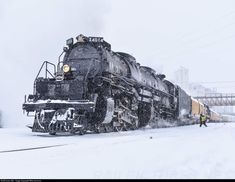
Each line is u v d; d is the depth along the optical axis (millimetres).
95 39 14156
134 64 17219
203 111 37844
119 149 7434
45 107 12031
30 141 9375
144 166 5145
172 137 11297
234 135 12766
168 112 23031
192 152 6930
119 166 5168
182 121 27812
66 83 12539
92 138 10422
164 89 22531
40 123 11977
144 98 17562
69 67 13461
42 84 12961
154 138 10695
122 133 13203
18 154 6715
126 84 15242
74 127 11508
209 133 14250
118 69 14812
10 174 4641
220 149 7527
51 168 5102
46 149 7484
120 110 14570
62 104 11922
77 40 14312
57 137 10797
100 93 13188
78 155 6488
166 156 6285
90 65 12852
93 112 12930
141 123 18141
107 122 13141
